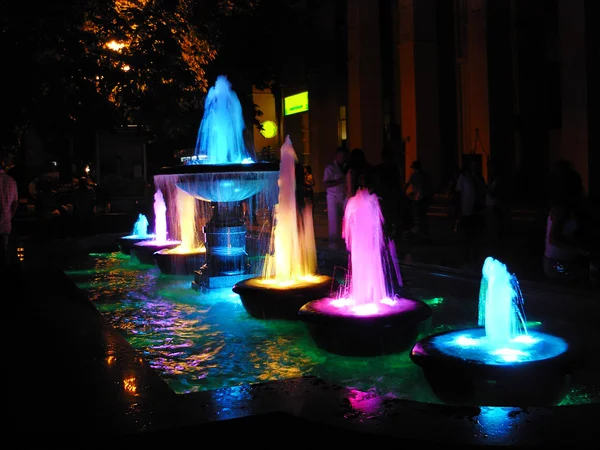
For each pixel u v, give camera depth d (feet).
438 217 62.13
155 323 23.70
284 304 22.54
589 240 22.80
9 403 12.68
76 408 12.24
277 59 82.23
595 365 16.58
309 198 45.47
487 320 15.87
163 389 13.21
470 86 72.28
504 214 46.26
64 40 41.86
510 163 70.38
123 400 12.58
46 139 50.70
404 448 10.09
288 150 25.50
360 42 83.30
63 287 26.68
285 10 82.38
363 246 21.56
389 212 28.02
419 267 27.71
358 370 17.33
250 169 27.48
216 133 34.12
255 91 115.24
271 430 11.04
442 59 84.43
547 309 20.12
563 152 53.93
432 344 15.29
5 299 24.27
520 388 13.23
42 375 14.53
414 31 76.28
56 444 10.64
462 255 36.24
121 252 45.83
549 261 23.12
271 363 18.37
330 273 31.42
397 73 93.66
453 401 13.93
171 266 33.96
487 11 69.36
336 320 18.02
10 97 40.93
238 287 23.88
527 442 9.80
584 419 10.57
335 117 103.50
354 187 30.14
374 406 11.60
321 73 104.53
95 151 67.10
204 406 12.04
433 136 77.46
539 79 71.92
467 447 9.77
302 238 26.99
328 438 10.64
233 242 29.71
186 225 37.78
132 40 45.32
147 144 74.59
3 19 38.91
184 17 46.50
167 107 50.14
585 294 19.63
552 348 14.64
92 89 45.44
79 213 57.72
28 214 79.87
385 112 96.53
